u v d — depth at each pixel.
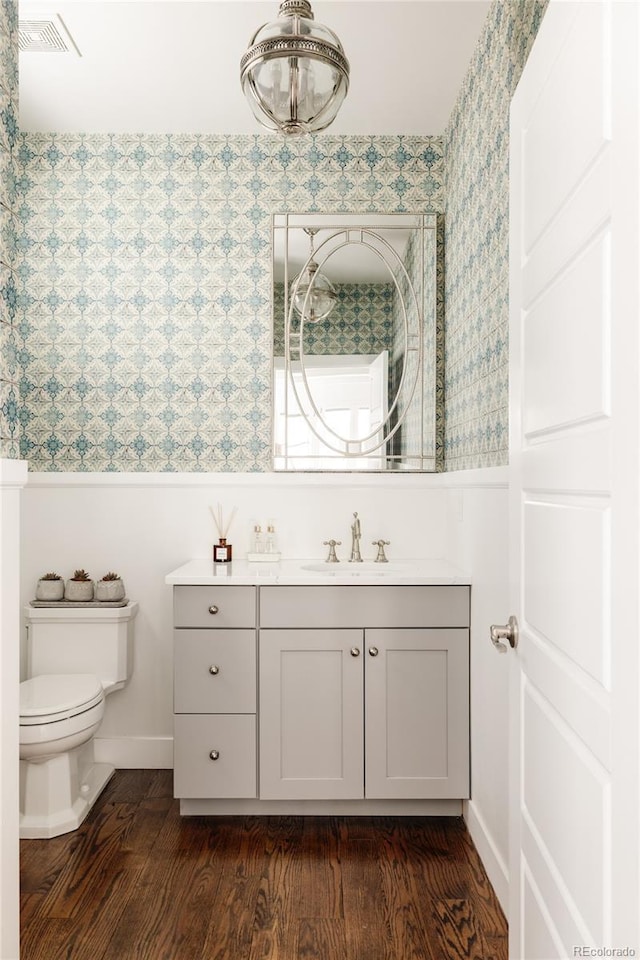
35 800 2.40
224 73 2.62
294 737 2.48
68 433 3.06
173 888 2.06
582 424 0.98
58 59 2.52
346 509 3.04
